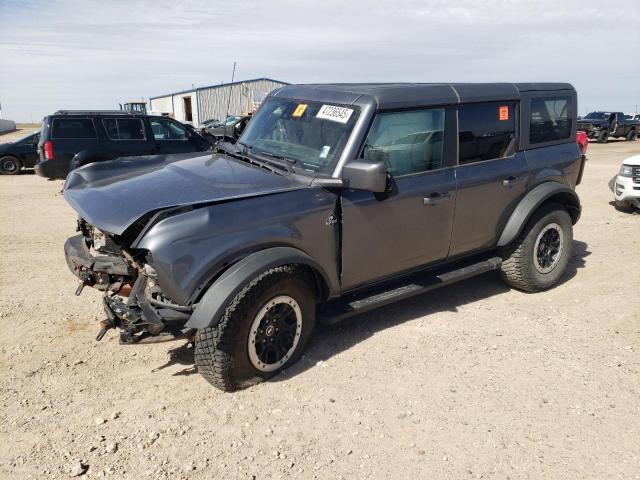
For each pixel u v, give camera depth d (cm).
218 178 408
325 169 410
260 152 460
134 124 1242
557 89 570
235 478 301
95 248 414
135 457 315
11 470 303
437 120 462
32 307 521
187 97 4531
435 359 432
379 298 443
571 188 591
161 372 409
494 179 503
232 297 354
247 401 372
